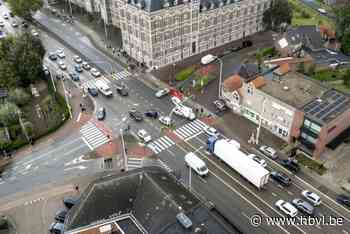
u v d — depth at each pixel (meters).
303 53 124.38
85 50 131.38
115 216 60.47
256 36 142.25
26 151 87.88
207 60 121.56
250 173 75.44
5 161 85.19
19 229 68.94
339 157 83.62
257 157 83.19
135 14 112.38
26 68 106.12
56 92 108.62
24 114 99.69
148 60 118.31
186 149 87.44
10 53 107.94
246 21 137.88
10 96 101.19
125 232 58.91
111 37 139.62
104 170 81.75
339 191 75.31
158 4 107.25
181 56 124.75
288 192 75.50
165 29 113.38
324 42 135.38
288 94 88.81
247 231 67.12
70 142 90.38
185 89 108.56
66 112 98.81
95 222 59.41
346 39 130.88
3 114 92.88
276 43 128.75
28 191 77.12
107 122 96.56
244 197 74.50
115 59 125.62
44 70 116.56
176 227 54.78
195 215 56.69
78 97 106.62
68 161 84.69
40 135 91.69
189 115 96.56
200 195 74.62
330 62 121.94
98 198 59.81
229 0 125.75
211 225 55.59
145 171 63.25
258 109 92.81
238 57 126.25
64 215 70.00
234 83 100.31
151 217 57.81
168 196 57.59
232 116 98.62
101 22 151.38
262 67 106.38
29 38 114.19
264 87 91.94
